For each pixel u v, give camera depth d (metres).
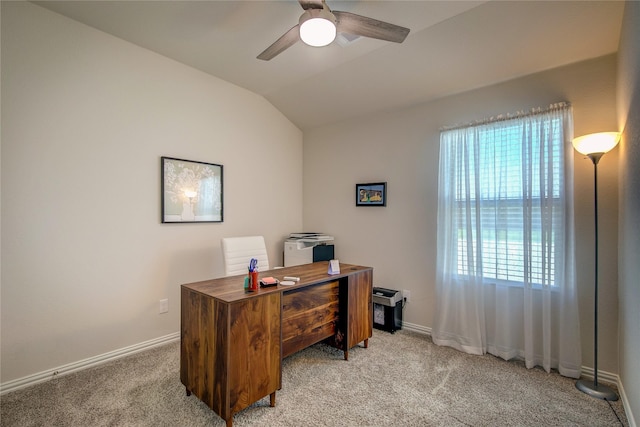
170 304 2.89
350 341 2.59
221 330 1.70
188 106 3.03
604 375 2.22
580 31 2.12
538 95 2.51
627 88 1.84
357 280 2.65
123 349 2.60
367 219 3.63
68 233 2.32
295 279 2.27
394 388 2.14
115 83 2.55
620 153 2.10
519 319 2.55
